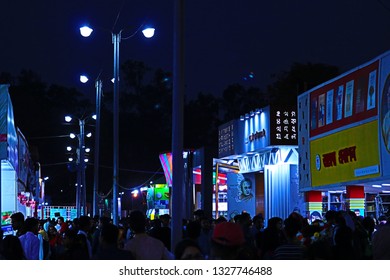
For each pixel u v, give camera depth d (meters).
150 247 9.68
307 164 30.52
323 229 15.34
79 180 57.38
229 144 42.44
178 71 14.16
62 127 93.62
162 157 48.47
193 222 11.76
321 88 29.05
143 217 9.87
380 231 11.71
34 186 52.47
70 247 12.02
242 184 43.06
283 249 9.29
